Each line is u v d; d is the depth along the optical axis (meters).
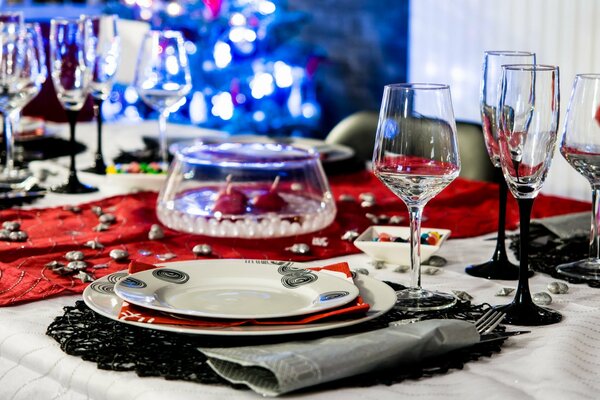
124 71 3.11
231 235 1.45
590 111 1.20
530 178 1.04
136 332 0.99
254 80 5.10
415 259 1.13
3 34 1.82
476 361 0.95
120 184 1.85
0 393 1.00
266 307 1.03
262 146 1.67
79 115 2.77
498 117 1.05
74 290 1.17
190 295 1.06
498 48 4.33
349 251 1.39
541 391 0.87
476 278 1.26
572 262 1.32
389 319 1.03
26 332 1.03
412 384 0.88
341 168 2.02
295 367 0.83
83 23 1.87
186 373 0.89
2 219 1.59
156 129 2.59
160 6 4.80
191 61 5.05
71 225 1.55
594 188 1.28
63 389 0.95
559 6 4.03
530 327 1.05
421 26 4.66
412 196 1.09
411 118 1.05
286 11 5.39
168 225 1.51
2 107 1.89
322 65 6.00
